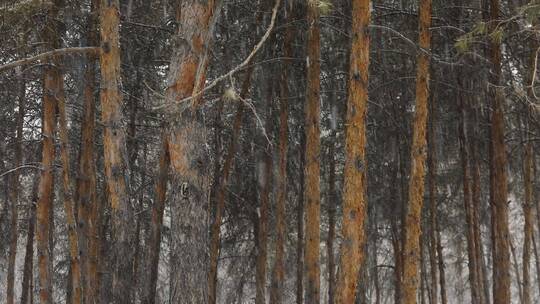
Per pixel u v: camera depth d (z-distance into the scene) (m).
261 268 13.31
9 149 14.16
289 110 13.79
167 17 11.96
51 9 9.65
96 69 12.83
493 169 13.11
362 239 7.74
